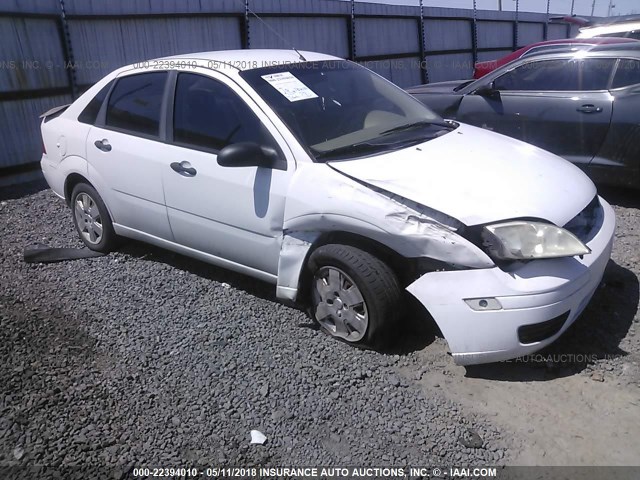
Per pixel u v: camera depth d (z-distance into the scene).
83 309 3.97
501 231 3.01
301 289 3.64
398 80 14.39
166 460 2.66
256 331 3.65
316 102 3.89
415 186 3.23
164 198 4.14
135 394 3.09
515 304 2.96
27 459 2.66
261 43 10.45
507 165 3.55
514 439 2.78
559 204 3.28
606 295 3.96
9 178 7.35
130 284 4.33
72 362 3.37
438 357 3.37
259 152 3.52
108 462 2.65
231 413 2.95
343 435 2.80
